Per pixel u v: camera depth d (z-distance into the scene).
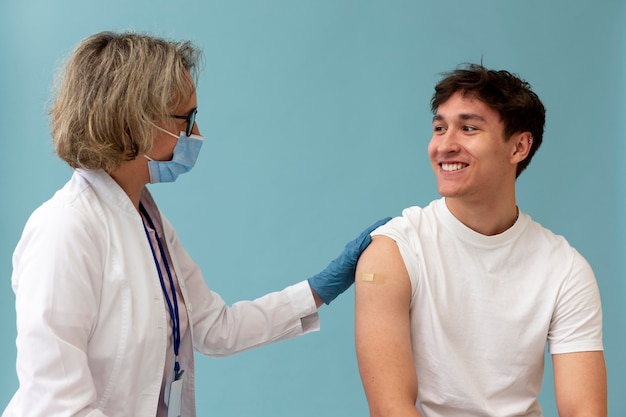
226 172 2.77
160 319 1.47
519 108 1.55
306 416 2.75
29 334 1.29
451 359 1.55
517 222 1.63
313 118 2.78
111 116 1.39
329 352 2.75
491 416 1.54
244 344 1.82
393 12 2.79
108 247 1.43
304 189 2.77
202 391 2.74
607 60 2.82
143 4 2.77
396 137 2.78
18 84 2.73
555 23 2.82
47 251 1.34
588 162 2.82
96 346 1.40
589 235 2.82
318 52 2.78
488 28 2.81
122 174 1.52
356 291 1.60
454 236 1.61
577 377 1.58
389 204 2.77
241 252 2.76
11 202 2.73
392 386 1.49
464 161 1.54
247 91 2.78
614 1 2.82
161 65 1.43
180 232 2.76
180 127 1.51
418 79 2.79
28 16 2.74
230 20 2.78
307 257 2.76
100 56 1.42
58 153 1.44
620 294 2.80
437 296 1.58
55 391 1.28
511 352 1.58
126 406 1.42
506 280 1.61
